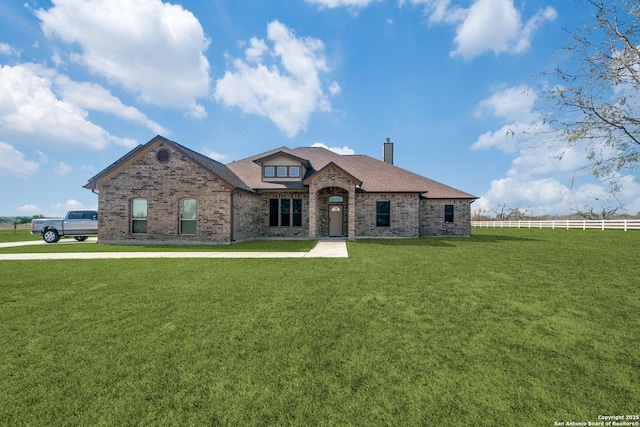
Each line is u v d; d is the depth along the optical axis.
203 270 8.63
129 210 17.16
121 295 6.03
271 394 2.74
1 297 5.91
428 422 2.38
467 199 21.72
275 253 12.41
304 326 4.38
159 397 2.71
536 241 17.94
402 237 20.67
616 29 5.43
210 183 16.84
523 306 5.32
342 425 2.35
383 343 3.80
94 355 3.51
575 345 3.75
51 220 18.84
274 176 21.06
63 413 2.51
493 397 2.70
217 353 3.54
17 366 3.26
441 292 6.25
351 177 18.08
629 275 7.92
